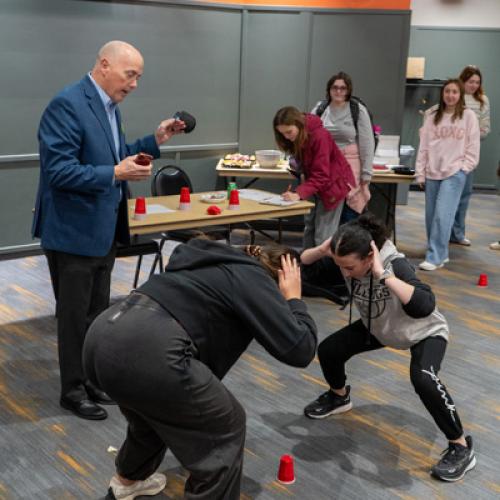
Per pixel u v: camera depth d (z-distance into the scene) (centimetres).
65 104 271
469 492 254
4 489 247
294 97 652
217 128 648
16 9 510
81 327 295
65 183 269
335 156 483
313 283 452
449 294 490
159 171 491
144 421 218
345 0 629
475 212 790
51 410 306
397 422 304
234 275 190
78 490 248
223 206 434
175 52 606
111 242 294
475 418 310
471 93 634
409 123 898
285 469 256
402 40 632
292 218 661
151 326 186
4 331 398
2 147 526
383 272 247
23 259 550
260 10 634
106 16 559
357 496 249
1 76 513
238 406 203
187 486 208
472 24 870
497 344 400
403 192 822
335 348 292
